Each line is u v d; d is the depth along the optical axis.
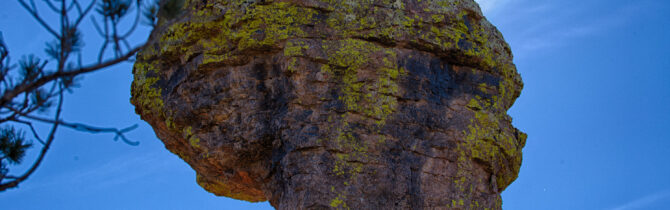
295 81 22.59
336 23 23.23
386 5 23.55
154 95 24.98
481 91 24.20
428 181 22.72
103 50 13.12
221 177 25.92
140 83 25.44
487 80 24.36
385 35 23.08
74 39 13.20
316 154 22.19
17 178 13.83
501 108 24.45
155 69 25.25
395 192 22.20
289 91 22.83
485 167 23.72
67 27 13.16
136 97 25.92
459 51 23.75
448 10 23.95
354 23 23.23
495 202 23.80
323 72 22.58
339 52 22.73
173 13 14.20
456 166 23.17
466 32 24.09
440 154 23.00
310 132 22.30
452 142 23.20
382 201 22.03
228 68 23.61
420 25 23.47
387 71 22.83
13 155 15.12
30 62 13.67
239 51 23.33
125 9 13.38
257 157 23.84
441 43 23.56
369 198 21.94
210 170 25.72
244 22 23.38
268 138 23.16
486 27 24.94
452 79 24.02
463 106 23.77
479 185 23.56
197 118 24.14
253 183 24.91
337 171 22.02
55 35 13.13
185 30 23.97
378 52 22.92
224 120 23.80
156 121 25.58
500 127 24.12
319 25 23.19
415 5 23.75
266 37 23.11
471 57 23.95
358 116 22.52
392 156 22.50
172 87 24.56
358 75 22.73
